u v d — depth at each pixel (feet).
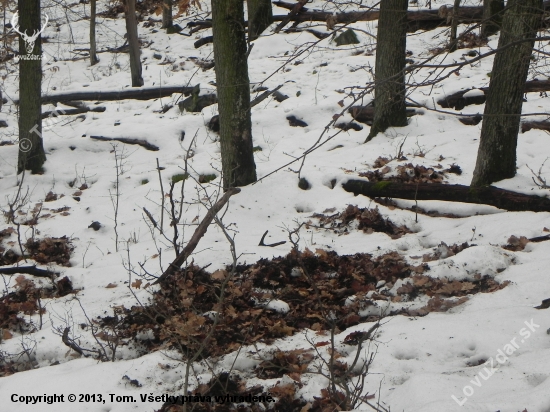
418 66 15.69
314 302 20.47
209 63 62.34
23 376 16.44
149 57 67.97
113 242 27.35
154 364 16.63
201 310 19.98
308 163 33.30
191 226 27.40
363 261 22.74
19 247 27.37
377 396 14.57
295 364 16.51
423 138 36.04
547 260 21.06
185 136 42.06
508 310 17.71
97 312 20.22
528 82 40.52
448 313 18.78
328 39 59.88
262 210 29.19
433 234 25.52
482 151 28.02
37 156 36.96
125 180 35.06
